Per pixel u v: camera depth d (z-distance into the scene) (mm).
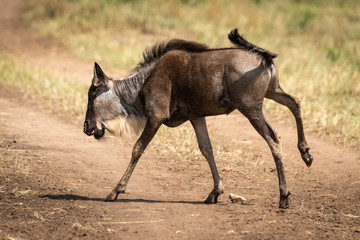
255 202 24047
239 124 40094
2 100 47688
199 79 22812
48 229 20000
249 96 22203
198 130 24344
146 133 23938
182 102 23688
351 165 30188
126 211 22328
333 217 21516
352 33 73062
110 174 28844
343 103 41875
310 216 21594
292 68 53156
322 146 34031
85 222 20828
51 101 46719
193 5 89688
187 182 27688
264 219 21109
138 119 25281
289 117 40625
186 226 20391
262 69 22203
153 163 30953
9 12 99875
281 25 77812
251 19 79375
